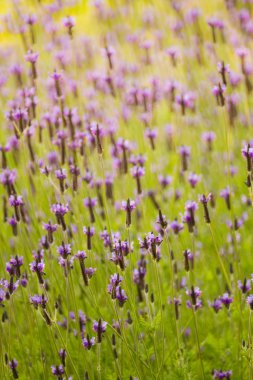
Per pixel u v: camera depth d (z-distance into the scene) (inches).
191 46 450.3
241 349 229.5
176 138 398.6
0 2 498.6
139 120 386.9
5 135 382.6
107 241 236.8
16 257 212.7
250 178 220.2
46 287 257.9
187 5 536.1
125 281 209.3
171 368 246.5
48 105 374.0
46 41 480.4
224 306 269.4
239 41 462.3
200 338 269.4
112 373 238.8
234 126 375.9
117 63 469.7
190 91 404.5
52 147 313.1
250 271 306.3
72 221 289.1
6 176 250.2
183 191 358.6
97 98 420.2
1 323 230.1
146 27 512.7
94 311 249.6
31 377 233.5
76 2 508.7
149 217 325.4
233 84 384.2
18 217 242.4
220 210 347.9
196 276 296.7
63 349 217.6
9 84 466.0
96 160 332.2
